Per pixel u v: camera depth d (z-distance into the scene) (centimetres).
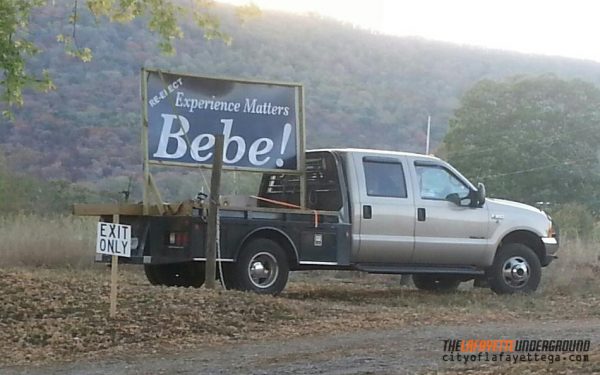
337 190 1595
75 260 2019
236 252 1493
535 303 1580
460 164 4703
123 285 1466
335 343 1152
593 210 4575
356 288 1848
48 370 1016
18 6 1521
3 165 3325
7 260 1994
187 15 1639
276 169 1596
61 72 5525
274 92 1603
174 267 1614
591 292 1762
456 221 1662
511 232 1719
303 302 1434
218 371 988
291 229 1536
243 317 1286
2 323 1215
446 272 1667
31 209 3120
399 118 6362
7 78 1520
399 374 937
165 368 1012
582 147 4691
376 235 1596
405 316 1377
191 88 1548
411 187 1636
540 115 4712
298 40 7212
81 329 1190
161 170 3650
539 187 4612
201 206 1472
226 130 1566
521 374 899
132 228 1499
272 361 1038
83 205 1482
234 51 6391
